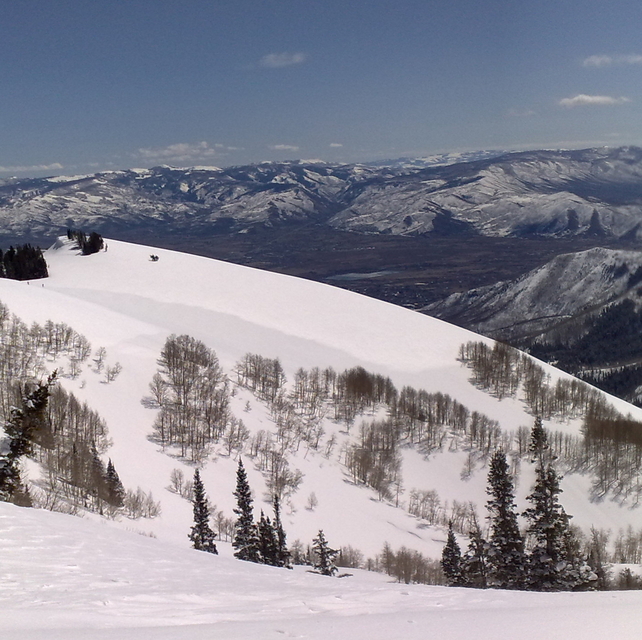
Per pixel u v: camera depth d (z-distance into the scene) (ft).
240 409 419.95
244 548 213.46
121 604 56.44
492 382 547.08
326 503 345.51
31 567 67.00
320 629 46.44
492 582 197.26
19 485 159.84
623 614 48.78
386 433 437.99
